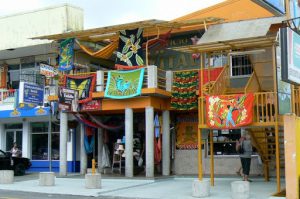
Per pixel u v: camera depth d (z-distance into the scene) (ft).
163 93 65.36
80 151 78.69
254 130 55.21
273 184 55.62
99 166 73.82
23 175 79.46
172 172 72.23
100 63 87.81
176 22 62.49
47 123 87.86
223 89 55.93
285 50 39.58
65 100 67.10
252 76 54.85
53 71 68.85
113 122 75.92
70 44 72.79
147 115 64.85
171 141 72.64
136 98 65.82
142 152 74.49
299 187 42.78
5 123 92.38
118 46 68.23
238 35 49.78
